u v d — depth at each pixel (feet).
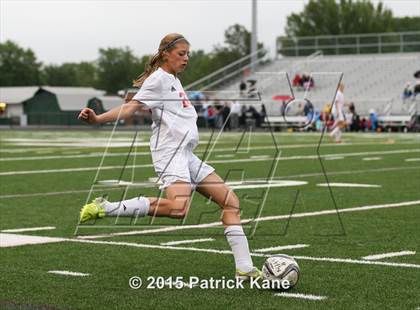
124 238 36.99
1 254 32.99
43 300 25.09
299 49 211.00
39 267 30.27
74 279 28.19
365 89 190.19
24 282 27.71
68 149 108.88
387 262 30.91
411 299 24.97
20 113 259.39
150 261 31.40
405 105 176.14
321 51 208.44
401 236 37.04
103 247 34.60
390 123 172.14
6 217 44.14
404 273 28.86
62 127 218.18
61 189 58.54
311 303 24.52
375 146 113.80
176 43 27.25
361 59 202.39
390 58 200.64
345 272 29.07
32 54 396.16
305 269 29.58
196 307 24.14
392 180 64.28
